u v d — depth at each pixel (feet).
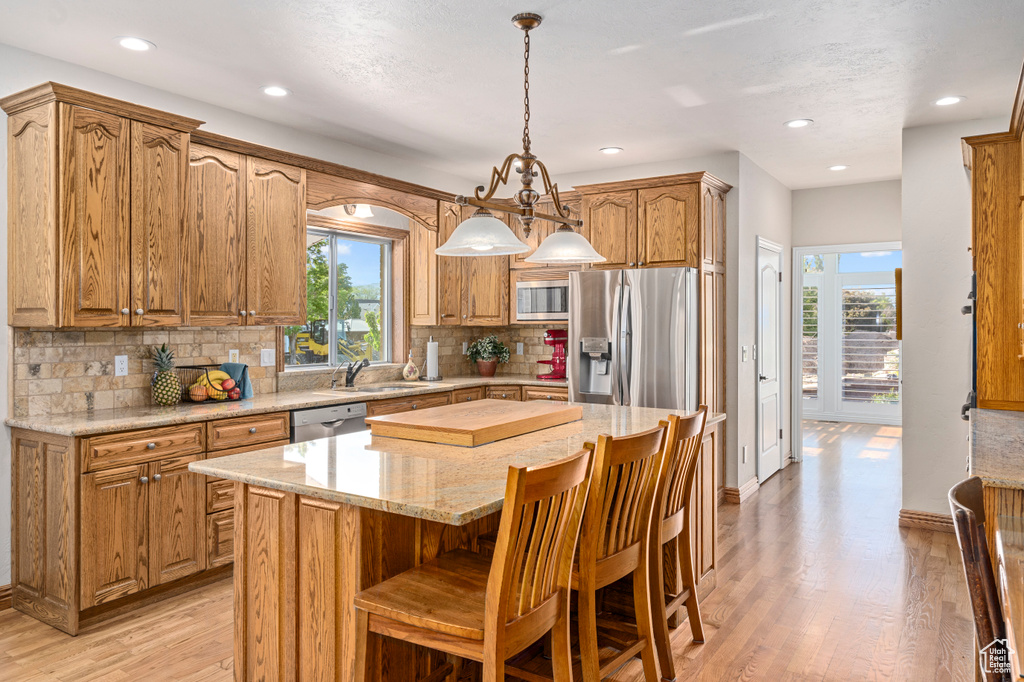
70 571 9.21
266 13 8.84
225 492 11.11
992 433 8.68
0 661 8.51
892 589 10.70
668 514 8.41
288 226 13.00
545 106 12.65
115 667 8.35
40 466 9.64
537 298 17.71
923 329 13.82
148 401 11.78
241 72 10.88
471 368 20.10
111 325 9.92
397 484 6.16
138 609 10.05
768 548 12.69
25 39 9.62
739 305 16.28
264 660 6.77
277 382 14.17
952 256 13.56
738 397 16.25
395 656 6.41
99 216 9.75
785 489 17.24
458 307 17.95
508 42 9.77
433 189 16.65
